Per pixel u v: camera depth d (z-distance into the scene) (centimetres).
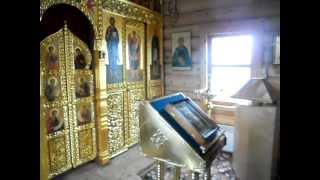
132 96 369
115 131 339
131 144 371
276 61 315
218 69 378
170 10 412
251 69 338
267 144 246
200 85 393
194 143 185
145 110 199
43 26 249
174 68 422
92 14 292
